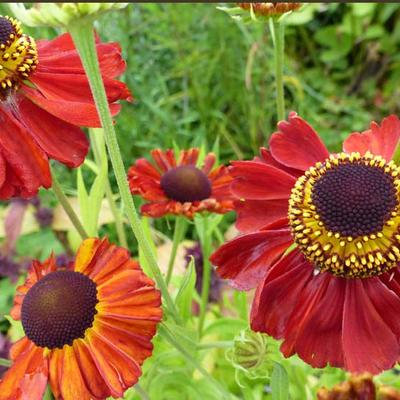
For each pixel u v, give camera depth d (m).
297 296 0.26
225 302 0.38
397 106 0.67
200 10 0.58
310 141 0.27
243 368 0.28
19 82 0.28
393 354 0.25
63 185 0.45
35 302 0.26
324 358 0.25
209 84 0.61
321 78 0.69
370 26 0.69
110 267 0.27
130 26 0.56
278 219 0.27
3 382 0.26
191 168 0.34
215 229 0.37
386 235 0.25
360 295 0.25
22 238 0.47
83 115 0.27
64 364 0.26
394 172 0.26
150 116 0.57
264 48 0.58
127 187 0.25
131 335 0.26
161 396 0.34
